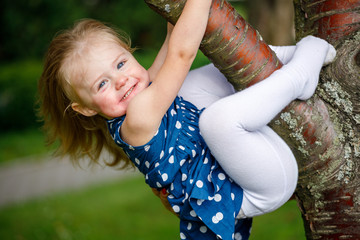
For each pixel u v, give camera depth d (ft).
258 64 6.05
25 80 45.65
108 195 25.71
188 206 6.42
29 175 31.60
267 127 6.29
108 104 6.72
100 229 20.68
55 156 8.77
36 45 58.65
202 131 6.02
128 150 6.69
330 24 6.55
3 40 58.65
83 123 7.98
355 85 6.23
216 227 6.20
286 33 28.22
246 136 5.89
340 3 6.47
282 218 19.20
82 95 6.96
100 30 7.08
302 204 6.64
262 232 18.04
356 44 6.36
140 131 6.35
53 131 8.14
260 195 6.28
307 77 6.00
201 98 7.23
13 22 57.88
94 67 6.73
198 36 5.85
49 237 20.30
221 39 5.92
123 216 22.06
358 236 6.25
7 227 21.76
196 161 6.51
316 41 6.37
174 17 5.94
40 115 8.35
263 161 5.94
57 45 7.09
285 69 6.00
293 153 6.31
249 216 6.51
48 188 28.32
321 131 6.22
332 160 6.25
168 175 6.47
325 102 6.36
